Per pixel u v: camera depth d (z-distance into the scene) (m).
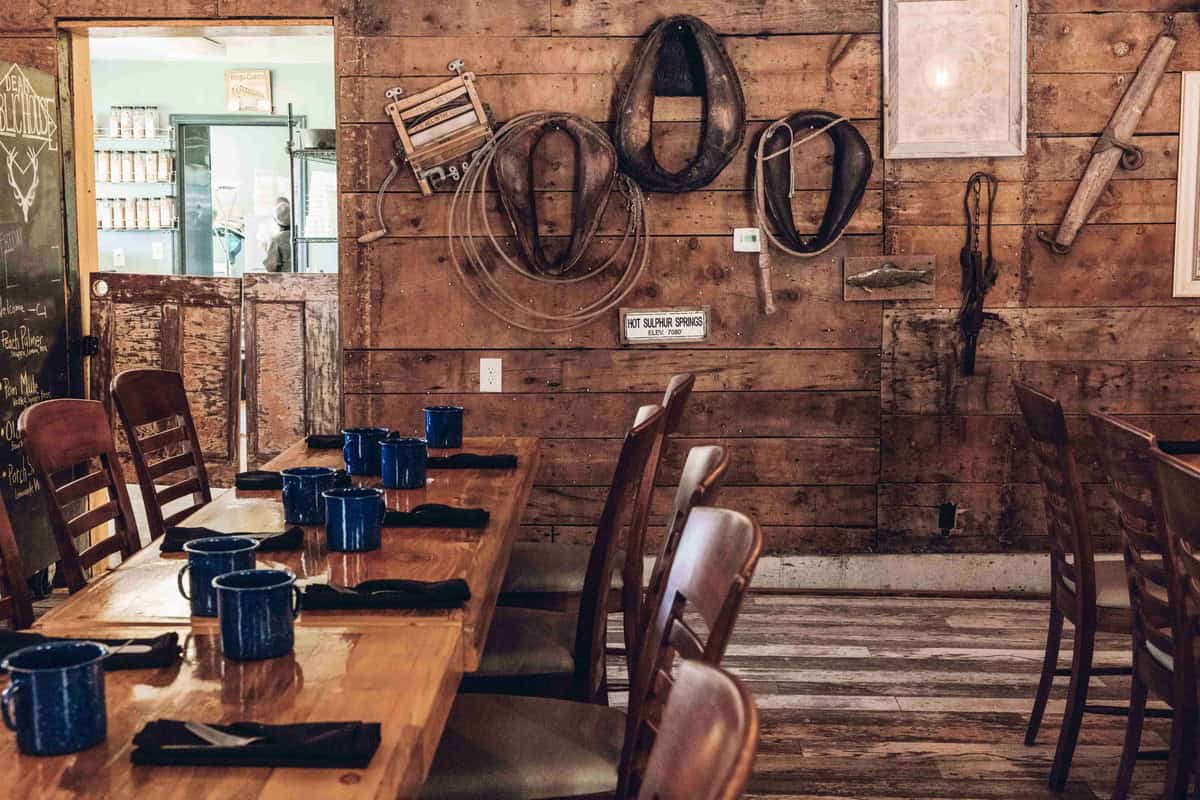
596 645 2.21
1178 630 2.26
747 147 4.39
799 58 4.37
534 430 4.51
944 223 4.40
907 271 4.39
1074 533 2.77
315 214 9.65
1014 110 4.31
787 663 3.75
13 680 1.10
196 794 1.01
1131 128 4.31
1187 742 2.29
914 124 4.34
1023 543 4.51
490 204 4.45
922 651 3.88
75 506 4.73
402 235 4.46
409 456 2.55
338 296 4.65
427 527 2.15
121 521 2.48
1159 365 4.42
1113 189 4.37
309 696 1.26
